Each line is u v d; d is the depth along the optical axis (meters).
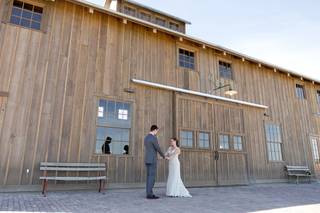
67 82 6.77
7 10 6.50
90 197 5.35
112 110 7.25
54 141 6.26
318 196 6.30
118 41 7.86
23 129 6.02
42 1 6.97
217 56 10.03
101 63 7.38
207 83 9.39
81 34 7.29
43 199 4.91
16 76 6.22
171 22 10.79
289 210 4.29
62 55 6.88
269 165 10.10
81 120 6.71
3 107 5.93
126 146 7.25
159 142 7.73
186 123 8.34
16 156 5.82
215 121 9.06
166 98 8.28
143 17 10.12
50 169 5.86
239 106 9.93
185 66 9.20
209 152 8.55
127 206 4.39
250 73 10.84
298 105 12.23
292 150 11.15
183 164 7.91
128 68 7.80
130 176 7.02
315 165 11.77
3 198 4.84
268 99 11.09
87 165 6.39
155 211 4.01
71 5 7.36
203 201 5.18
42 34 6.76
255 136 10.05
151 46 8.46
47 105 6.39
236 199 5.55
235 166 9.04
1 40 6.26
